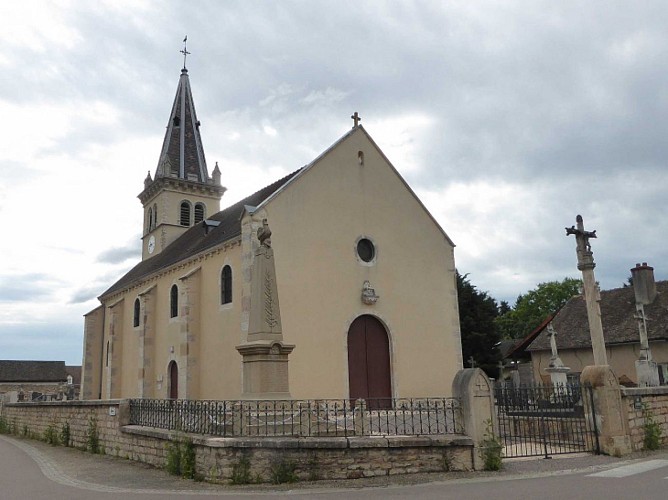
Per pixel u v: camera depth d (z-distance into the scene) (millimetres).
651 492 8211
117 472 12297
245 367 13125
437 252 24938
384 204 23781
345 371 20938
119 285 35875
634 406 13414
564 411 14352
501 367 40156
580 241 18469
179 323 25516
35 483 11477
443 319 24266
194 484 10273
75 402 18703
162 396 26750
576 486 8953
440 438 10812
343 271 21891
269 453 10133
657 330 26766
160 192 37312
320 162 22344
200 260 24469
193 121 40562
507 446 13844
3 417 29047
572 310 32250
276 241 20484
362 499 8453
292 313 20203
